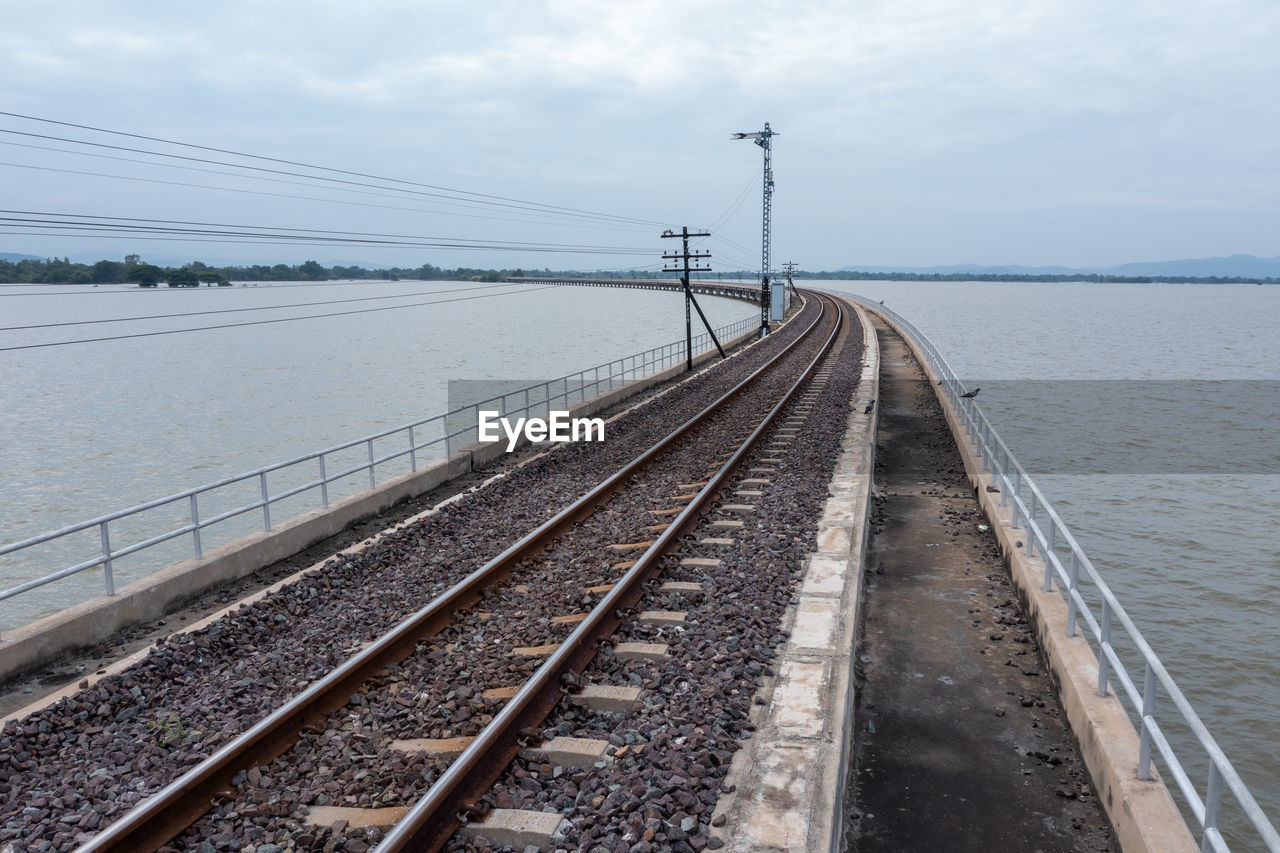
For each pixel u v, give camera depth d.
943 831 6.12
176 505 36.44
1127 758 6.06
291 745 6.71
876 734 7.46
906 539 12.87
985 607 10.09
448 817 5.49
